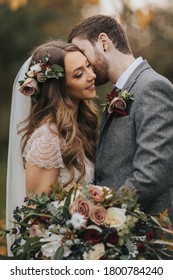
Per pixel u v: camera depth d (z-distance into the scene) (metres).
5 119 12.08
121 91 3.65
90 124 3.99
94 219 3.12
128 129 3.56
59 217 3.18
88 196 3.20
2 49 12.01
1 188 8.20
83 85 3.73
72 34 3.89
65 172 3.68
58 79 3.73
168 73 9.31
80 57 3.73
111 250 3.15
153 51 9.06
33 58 3.81
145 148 3.38
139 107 3.51
